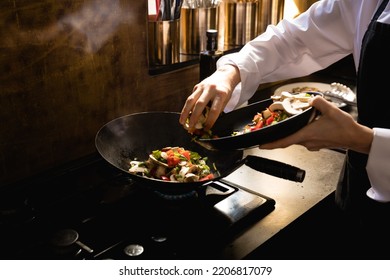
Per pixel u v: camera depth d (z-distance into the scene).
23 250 1.16
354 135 1.12
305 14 1.55
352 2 1.44
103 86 1.64
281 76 1.61
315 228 1.46
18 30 1.38
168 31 1.81
